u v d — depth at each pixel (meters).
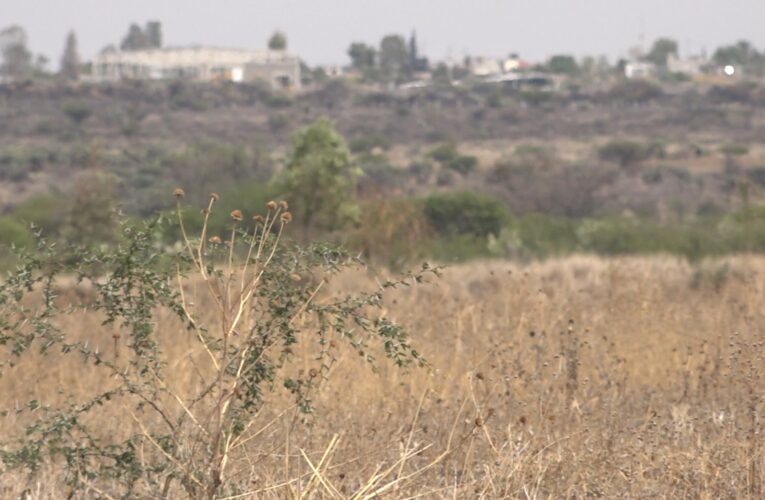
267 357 20.73
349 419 28.67
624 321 45.50
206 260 20.92
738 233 120.38
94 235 86.44
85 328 43.53
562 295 58.81
